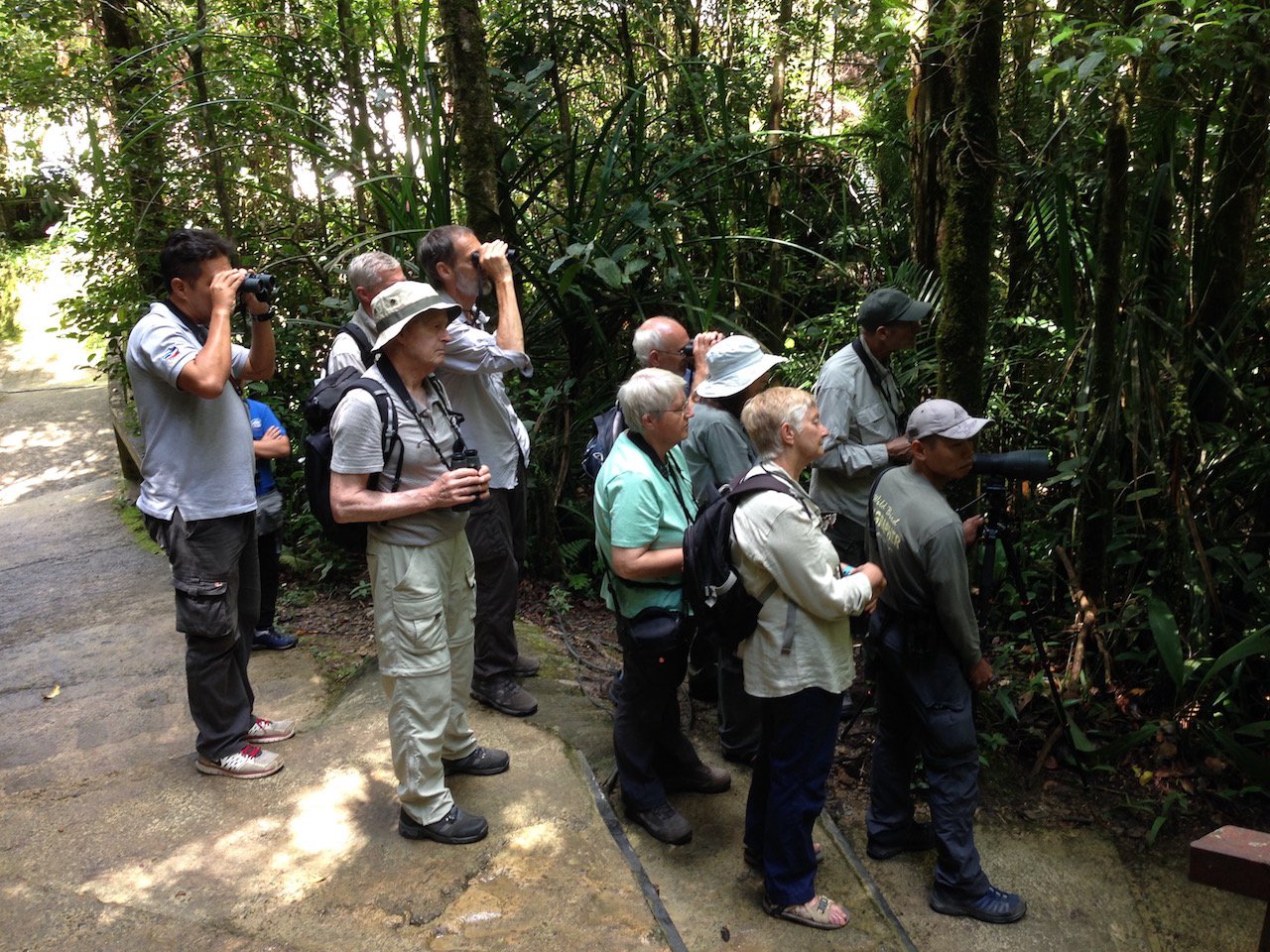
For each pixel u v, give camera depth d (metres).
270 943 2.23
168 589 4.91
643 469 2.50
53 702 3.63
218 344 2.66
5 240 12.45
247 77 5.32
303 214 5.70
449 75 4.32
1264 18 2.63
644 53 5.79
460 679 2.81
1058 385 3.80
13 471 8.18
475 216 4.29
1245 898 2.70
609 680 3.71
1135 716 3.36
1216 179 3.12
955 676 2.58
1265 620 3.24
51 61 5.48
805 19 5.92
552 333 4.75
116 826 2.71
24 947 2.22
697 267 5.09
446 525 2.50
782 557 2.24
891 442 3.17
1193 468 3.41
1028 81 3.90
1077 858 2.85
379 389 2.41
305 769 3.00
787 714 2.36
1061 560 3.71
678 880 2.60
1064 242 3.24
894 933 2.43
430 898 2.38
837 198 5.82
